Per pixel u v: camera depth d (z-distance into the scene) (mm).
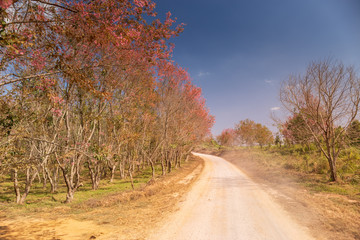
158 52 7160
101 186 18234
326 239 5602
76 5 5191
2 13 3865
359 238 5570
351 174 15133
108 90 12688
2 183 19766
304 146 30188
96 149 8773
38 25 5102
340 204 8906
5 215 8930
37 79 7562
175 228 7012
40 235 6527
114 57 10062
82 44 7770
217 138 79250
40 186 19797
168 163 26672
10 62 6246
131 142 16094
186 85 24516
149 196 12758
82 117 12703
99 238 6254
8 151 9086
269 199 10578
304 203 9297
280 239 5824
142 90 17125
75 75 5266
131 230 6918
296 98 16141
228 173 22906
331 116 14461
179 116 25297
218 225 7180
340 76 14031
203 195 12250
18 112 8852
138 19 6281
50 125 12953
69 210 9812
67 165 14336
